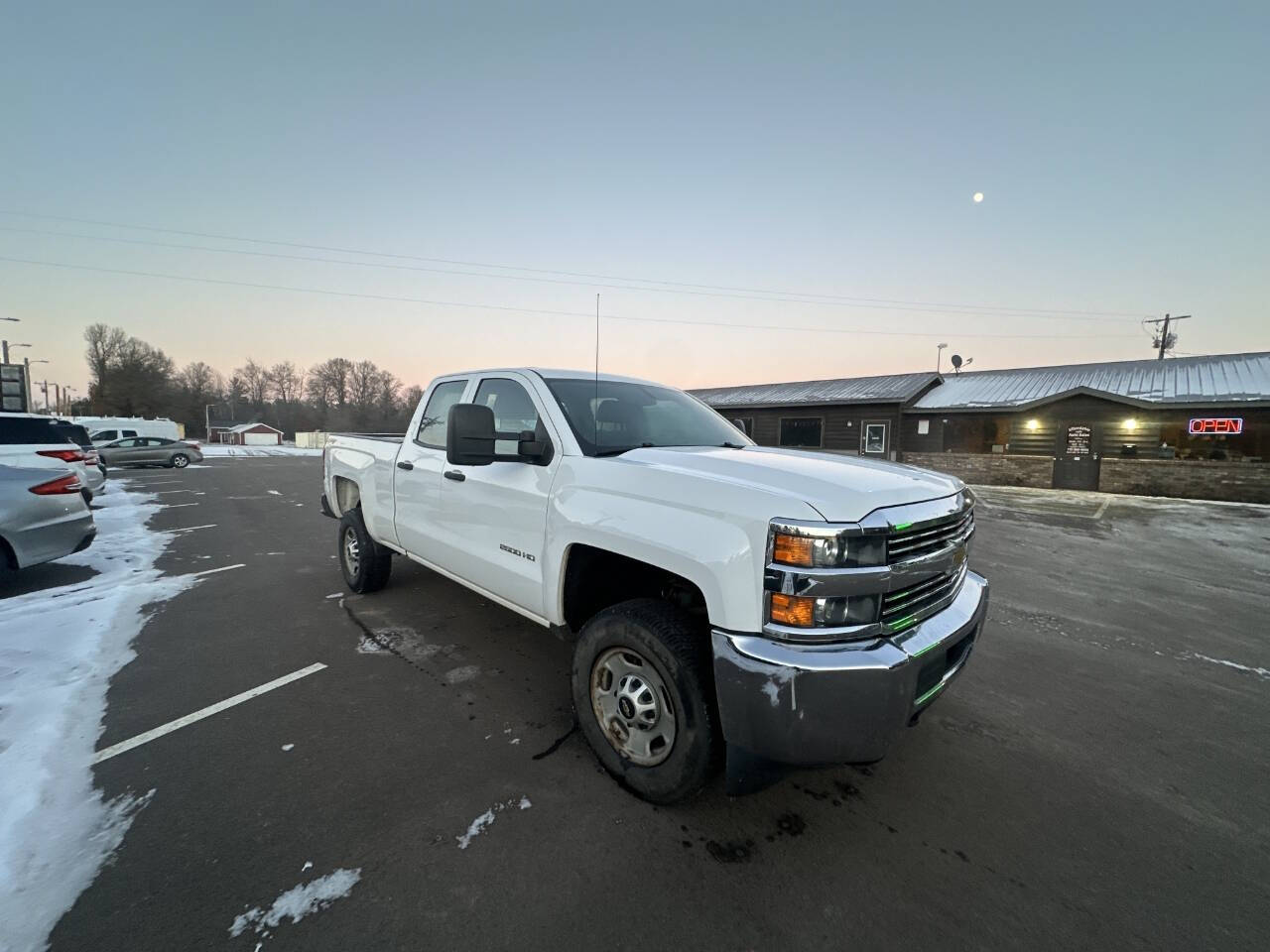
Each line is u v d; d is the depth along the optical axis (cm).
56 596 502
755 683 185
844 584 185
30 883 183
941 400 1884
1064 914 184
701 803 234
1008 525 999
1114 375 1758
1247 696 345
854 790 247
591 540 244
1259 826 229
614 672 244
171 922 171
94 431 2778
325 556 675
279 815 220
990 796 245
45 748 262
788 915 180
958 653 239
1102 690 351
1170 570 670
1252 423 1362
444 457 364
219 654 377
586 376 343
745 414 2269
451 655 378
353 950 164
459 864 198
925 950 170
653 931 173
